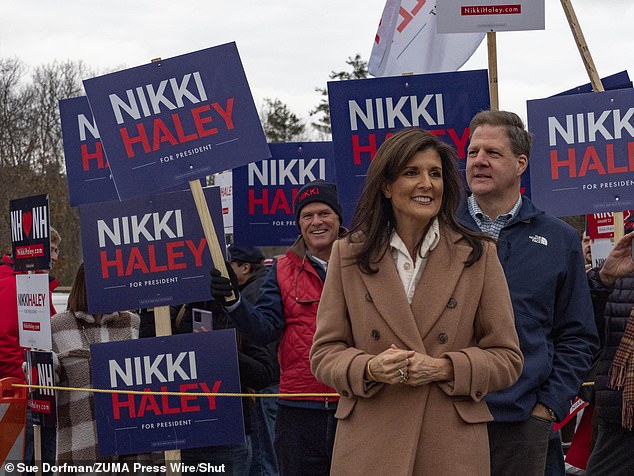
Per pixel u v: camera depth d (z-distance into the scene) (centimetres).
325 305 341
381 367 312
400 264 334
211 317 548
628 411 474
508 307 332
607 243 670
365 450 324
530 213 432
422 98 550
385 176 331
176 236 536
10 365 720
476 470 320
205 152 511
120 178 511
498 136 432
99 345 539
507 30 542
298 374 504
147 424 536
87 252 540
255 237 720
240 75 512
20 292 638
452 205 338
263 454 737
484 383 318
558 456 483
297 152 718
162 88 512
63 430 620
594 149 526
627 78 610
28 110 5053
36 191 4603
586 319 426
